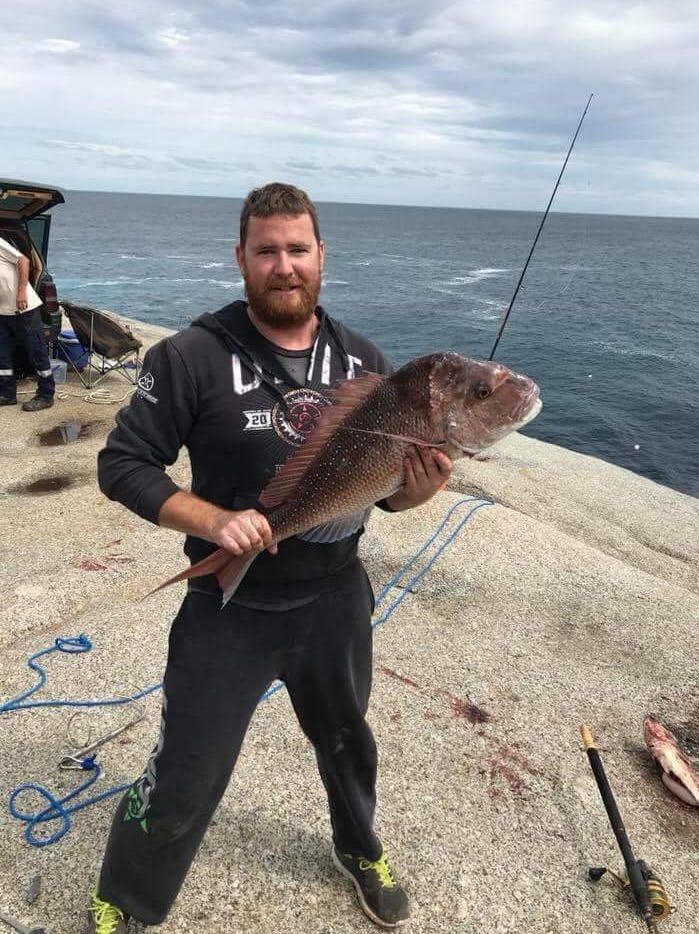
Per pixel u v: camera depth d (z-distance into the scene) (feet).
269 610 7.14
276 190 6.76
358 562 8.01
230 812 9.86
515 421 6.81
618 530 22.91
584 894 9.02
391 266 203.21
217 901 8.56
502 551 17.92
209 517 6.31
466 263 221.46
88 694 12.16
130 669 12.86
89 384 33.12
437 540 18.25
